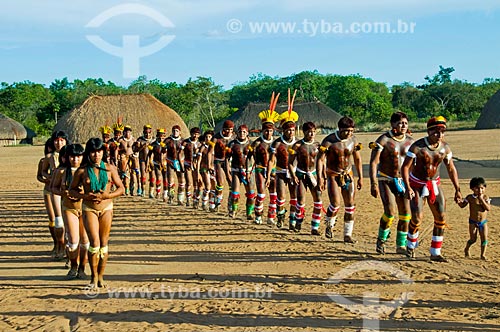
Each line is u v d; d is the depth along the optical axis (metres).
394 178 9.16
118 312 6.57
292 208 11.77
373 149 9.28
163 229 12.21
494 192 15.67
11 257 9.75
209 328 5.96
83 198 7.43
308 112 59.22
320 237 10.88
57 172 8.23
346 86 89.44
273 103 12.77
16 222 13.66
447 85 93.06
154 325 6.10
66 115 52.25
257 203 12.58
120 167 18.62
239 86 113.38
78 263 8.34
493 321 5.93
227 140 14.34
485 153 28.44
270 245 10.27
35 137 71.25
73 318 6.41
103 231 7.61
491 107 55.88
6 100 91.31
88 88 87.75
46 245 10.80
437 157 8.72
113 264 8.98
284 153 11.83
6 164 34.72
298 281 7.75
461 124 67.31
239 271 8.40
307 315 6.28
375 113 79.94
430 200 8.75
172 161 16.28
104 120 50.69
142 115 51.25
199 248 10.16
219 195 14.52
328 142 10.33
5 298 7.23
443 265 8.48
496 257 8.93
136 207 15.83
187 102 77.94
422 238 10.40
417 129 61.25
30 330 6.06
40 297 7.24
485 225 8.75
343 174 10.27
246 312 6.45
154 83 93.25
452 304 6.56
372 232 11.16
